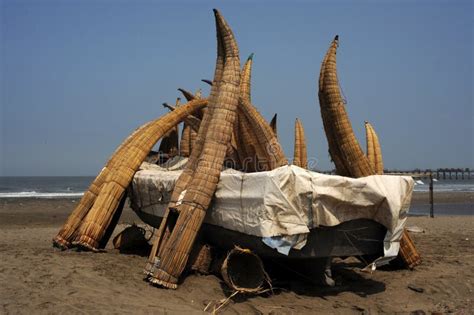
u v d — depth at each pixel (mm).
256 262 7824
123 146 12188
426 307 7840
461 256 11766
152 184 10766
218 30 9383
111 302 7113
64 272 8727
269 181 7184
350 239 7754
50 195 55594
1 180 131125
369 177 7645
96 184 11742
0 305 6855
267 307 7363
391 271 10008
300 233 7211
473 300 8289
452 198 50344
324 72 9922
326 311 7449
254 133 11469
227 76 9102
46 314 6559
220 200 8328
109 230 11992
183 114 12383
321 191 7297
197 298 7570
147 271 8469
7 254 10500
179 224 8180
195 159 9336
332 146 10211
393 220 7504
